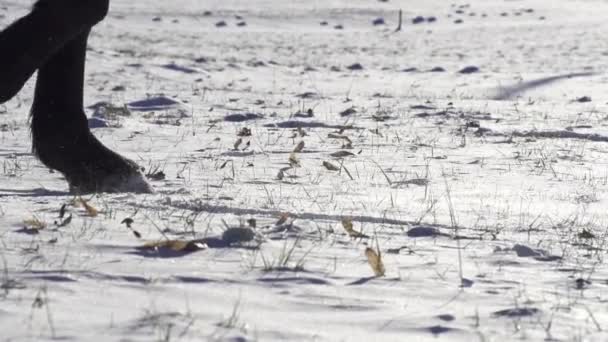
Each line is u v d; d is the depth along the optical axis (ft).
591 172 128.88
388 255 69.15
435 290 58.44
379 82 319.68
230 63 371.56
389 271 63.46
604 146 159.63
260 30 650.43
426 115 208.44
